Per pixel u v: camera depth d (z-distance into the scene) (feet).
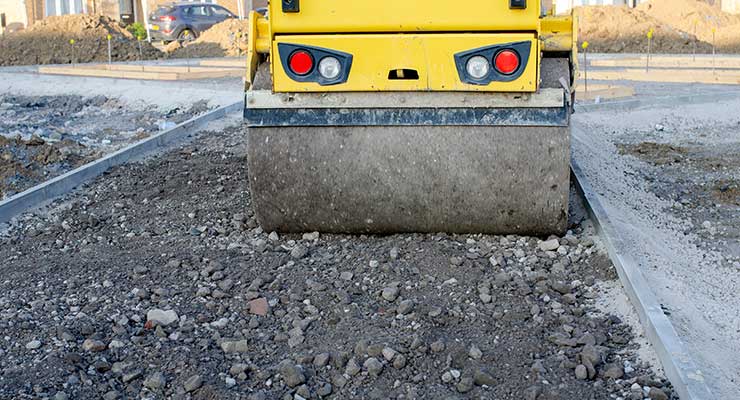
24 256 18.80
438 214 18.30
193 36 96.58
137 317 15.24
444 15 17.10
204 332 14.70
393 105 17.54
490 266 17.26
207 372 13.25
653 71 55.88
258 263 17.67
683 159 29.71
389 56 17.28
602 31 88.89
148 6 109.91
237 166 26.73
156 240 19.79
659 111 39.06
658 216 22.38
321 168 18.06
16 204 22.04
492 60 17.07
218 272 17.06
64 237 20.22
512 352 13.69
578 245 18.37
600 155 28.96
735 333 14.84
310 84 17.53
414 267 17.13
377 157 17.83
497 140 17.52
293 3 17.28
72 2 111.14
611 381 12.75
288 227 19.15
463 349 13.67
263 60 18.83
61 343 14.15
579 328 14.48
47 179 28.22
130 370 13.34
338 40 17.31
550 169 17.58
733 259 18.99
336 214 18.58
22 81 56.54
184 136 33.04
